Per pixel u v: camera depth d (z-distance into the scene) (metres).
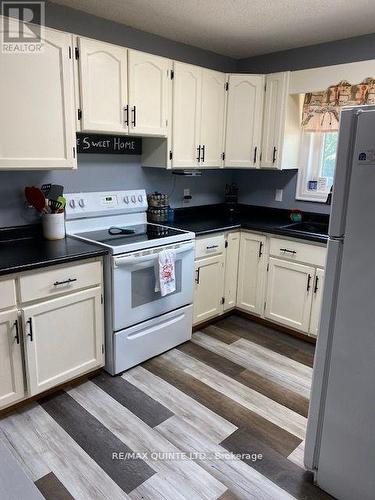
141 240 2.56
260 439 2.03
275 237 3.11
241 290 3.44
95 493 1.68
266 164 3.35
